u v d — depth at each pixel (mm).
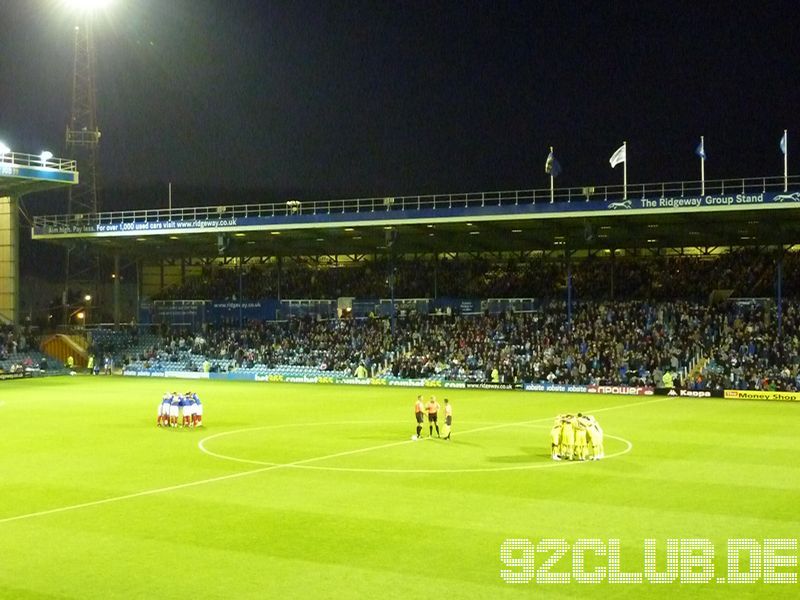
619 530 23250
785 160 66062
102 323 106312
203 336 94625
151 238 90812
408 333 86188
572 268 90812
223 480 30859
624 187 70562
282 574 19422
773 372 67000
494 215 73875
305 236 86875
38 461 35594
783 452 37156
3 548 21859
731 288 83062
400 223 77125
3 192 92188
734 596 17984
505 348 79188
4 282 94375
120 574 19562
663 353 73312
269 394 68812
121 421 49938
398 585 18609
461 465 33844
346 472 32375
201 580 19047
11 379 85375
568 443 35281
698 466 33438
